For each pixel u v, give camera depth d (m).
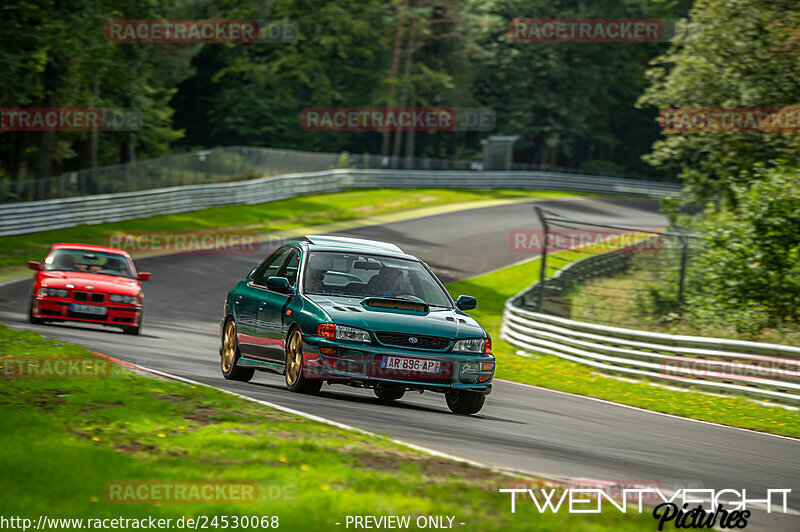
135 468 16.62
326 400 27.53
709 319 58.34
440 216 136.50
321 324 27.23
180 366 34.62
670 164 78.06
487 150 189.88
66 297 45.41
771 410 40.81
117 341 41.47
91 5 111.19
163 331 50.75
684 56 74.94
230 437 19.83
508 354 58.41
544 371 50.44
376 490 16.28
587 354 52.75
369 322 27.23
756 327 55.84
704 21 73.69
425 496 16.25
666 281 66.62
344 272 29.83
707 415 37.84
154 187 118.00
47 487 15.06
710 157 73.94
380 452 19.72
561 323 56.34
